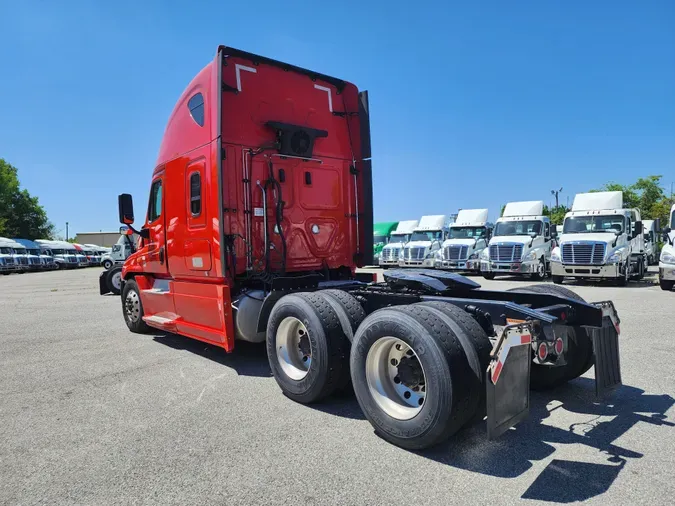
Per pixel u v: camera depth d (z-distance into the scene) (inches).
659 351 244.5
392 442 142.5
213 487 119.6
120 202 288.0
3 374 229.3
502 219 820.0
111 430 157.9
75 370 234.4
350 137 274.2
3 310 471.2
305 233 250.7
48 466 133.0
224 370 229.6
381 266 1163.9
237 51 225.0
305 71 252.5
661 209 1630.2
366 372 150.0
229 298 217.2
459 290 202.2
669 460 129.3
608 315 164.6
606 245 625.3
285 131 240.7
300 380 177.0
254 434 152.1
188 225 240.4
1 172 2394.2
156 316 288.4
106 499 115.1
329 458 134.3
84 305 503.2
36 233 2539.4
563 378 184.9
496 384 124.6
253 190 230.8
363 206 274.4
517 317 148.5
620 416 161.6
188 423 162.4
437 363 129.1
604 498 110.7
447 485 118.1
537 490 114.9
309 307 173.2
